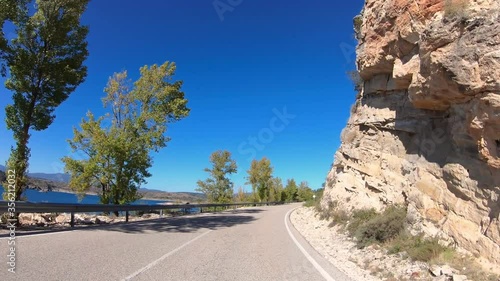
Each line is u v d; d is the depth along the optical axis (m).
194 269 7.59
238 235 14.60
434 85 8.73
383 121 13.78
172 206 27.81
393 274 8.05
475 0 7.83
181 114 26.91
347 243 12.14
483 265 7.25
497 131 7.10
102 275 6.45
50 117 17.05
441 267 7.58
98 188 27.16
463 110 8.44
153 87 27.06
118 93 27.39
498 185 7.37
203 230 15.94
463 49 7.56
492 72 6.88
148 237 12.32
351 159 16.94
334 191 19.11
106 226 15.21
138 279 6.39
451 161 9.20
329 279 7.41
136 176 26.77
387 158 13.36
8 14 15.30
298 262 9.22
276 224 20.83
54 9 16.53
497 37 6.93
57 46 17.02
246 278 7.10
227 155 53.19
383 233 10.67
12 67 15.77
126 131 26.64
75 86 17.53
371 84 14.95
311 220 21.23
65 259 7.56
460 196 8.69
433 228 9.34
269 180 70.00
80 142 26.28
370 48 13.53
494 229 7.25
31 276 6.03
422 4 9.91
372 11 13.26
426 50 8.60
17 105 16.25
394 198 12.26
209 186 52.66
